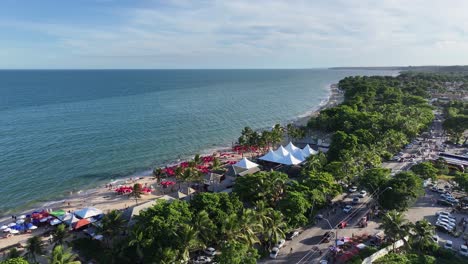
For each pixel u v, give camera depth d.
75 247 63.00
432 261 50.62
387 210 72.69
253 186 73.06
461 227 69.94
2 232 72.50
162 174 99.56
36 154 126.62
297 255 59.16
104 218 60.38
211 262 56.41
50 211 80.00
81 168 114.50
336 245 59.78
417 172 92.44
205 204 62.62
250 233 56.12
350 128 133.00
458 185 85.38
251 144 124.88
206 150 139.50
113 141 147.50
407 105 190.62
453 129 136.12
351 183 89.62
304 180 78.25
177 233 53.03
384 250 57.09
